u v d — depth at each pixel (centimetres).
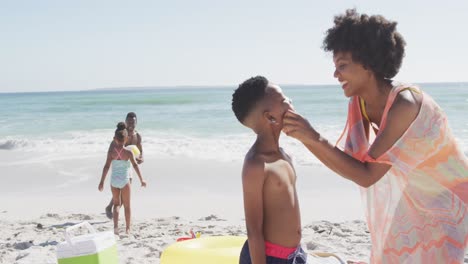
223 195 1022
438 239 288
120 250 599
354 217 826
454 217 288
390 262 303
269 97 293
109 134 2280
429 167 287
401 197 296
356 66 286
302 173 1183
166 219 834
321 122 2459
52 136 2294
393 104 279
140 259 557
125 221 828
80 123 2966
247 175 288
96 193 1068
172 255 396
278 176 292
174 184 1134
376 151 280
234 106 303
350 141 324
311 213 863
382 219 309
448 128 289
